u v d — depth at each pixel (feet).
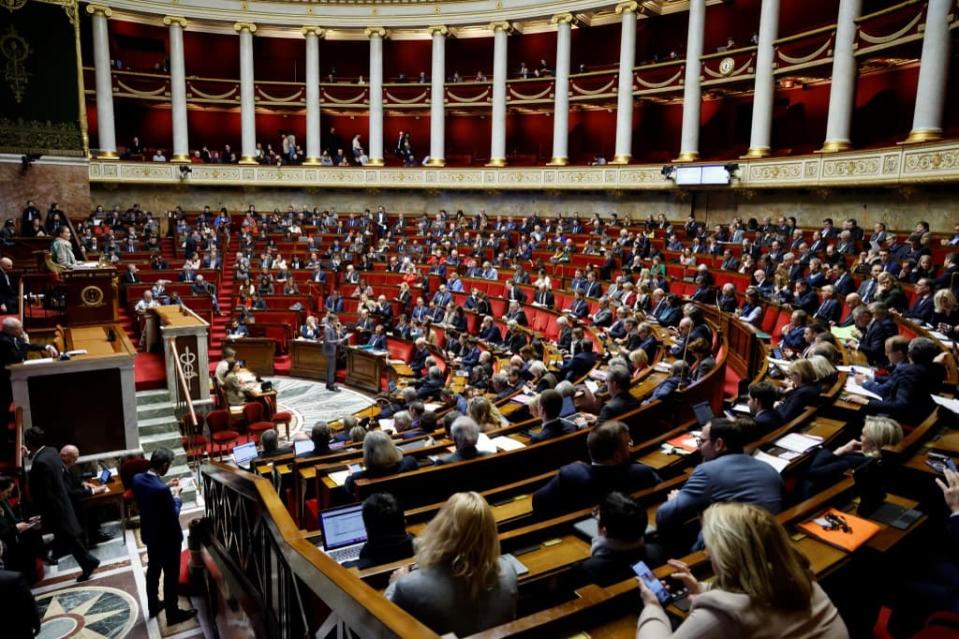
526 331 51.34
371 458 17.28
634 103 98.78
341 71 115.24
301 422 49.52
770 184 69.46
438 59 100.58
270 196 106.11
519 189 96.32
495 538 8.87
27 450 30.71
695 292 50.08
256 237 87.10
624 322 42.14
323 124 117.29
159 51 109.81
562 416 23.94
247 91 102.58
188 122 113.39
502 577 9.06
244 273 75.31
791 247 54.90
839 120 64.39
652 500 15.05
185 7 97.86
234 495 16.19
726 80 77.46
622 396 22.44
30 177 62.34
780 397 25.02
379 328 59.98
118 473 30.63
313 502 20.21
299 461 21.94
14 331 32.78
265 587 11.90
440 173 101.30
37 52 61.52
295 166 104.22
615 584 10.00
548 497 14.71
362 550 11.66
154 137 111.86
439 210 104.27
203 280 70.13
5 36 59.82
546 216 96.12
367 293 69.05
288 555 8.76
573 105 98.32
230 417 40.27
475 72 110.83
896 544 12.01
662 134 98.43
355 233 89.86
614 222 81.92
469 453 18.83
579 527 13.71
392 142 115.96
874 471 14.32
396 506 11.73
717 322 42.63
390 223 98.12
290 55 114.42
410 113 111.45
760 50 72.43
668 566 10.63
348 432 30.78
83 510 27.17
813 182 65.05
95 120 107.24
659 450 19.44
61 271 45.42
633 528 10.63
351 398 56.70
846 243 51.49
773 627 6.69
